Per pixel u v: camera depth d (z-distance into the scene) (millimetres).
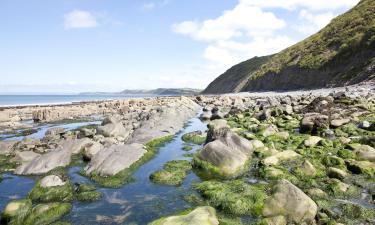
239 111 41969
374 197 12547
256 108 42719
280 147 20172
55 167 18844
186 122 39219
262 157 18438
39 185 14414
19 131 36031
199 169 17625
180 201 13375
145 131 26703
